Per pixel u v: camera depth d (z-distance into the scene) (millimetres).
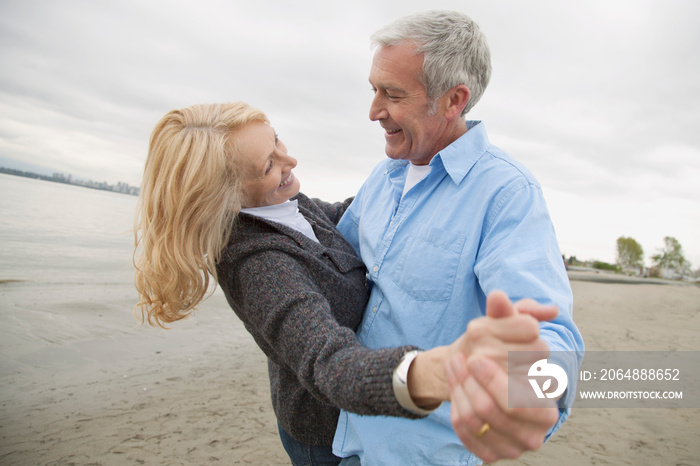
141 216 1388
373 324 1552
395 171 1789
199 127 1337
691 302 13797
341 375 958
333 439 1612
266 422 4527
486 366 675
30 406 4785
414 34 1469
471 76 1528
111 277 13836
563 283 1238
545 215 1344
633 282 22125
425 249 1461
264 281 1272
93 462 3717
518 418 677
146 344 7055
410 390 861
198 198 1284
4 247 18812
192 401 5020
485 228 1388
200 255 1327
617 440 4035
